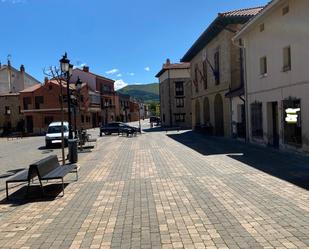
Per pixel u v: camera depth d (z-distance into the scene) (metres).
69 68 19.16
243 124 25.62
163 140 31.05
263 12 18.92
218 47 31.61
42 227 7.28
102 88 92.50
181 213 7.79
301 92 16.58
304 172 11.89
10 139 52.03
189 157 17.44
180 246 5.94
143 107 153.75
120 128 47.06
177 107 68.44
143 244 6.11
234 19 28.00
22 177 10.16
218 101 33.12
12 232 7.05
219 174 12.23
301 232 6.25
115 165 15.79
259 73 21.39
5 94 72.50
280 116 18.86
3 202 9.56
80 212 8.27
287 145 18.23
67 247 6.14
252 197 8.82
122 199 9.32
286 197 8.64
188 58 45.84
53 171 10.83
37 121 69.38
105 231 6.87
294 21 16.88
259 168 13.10
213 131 34.44
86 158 19.14
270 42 19.72
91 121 80.56
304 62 16.17
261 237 6.12
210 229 6.66
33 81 83.19
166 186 10.69
